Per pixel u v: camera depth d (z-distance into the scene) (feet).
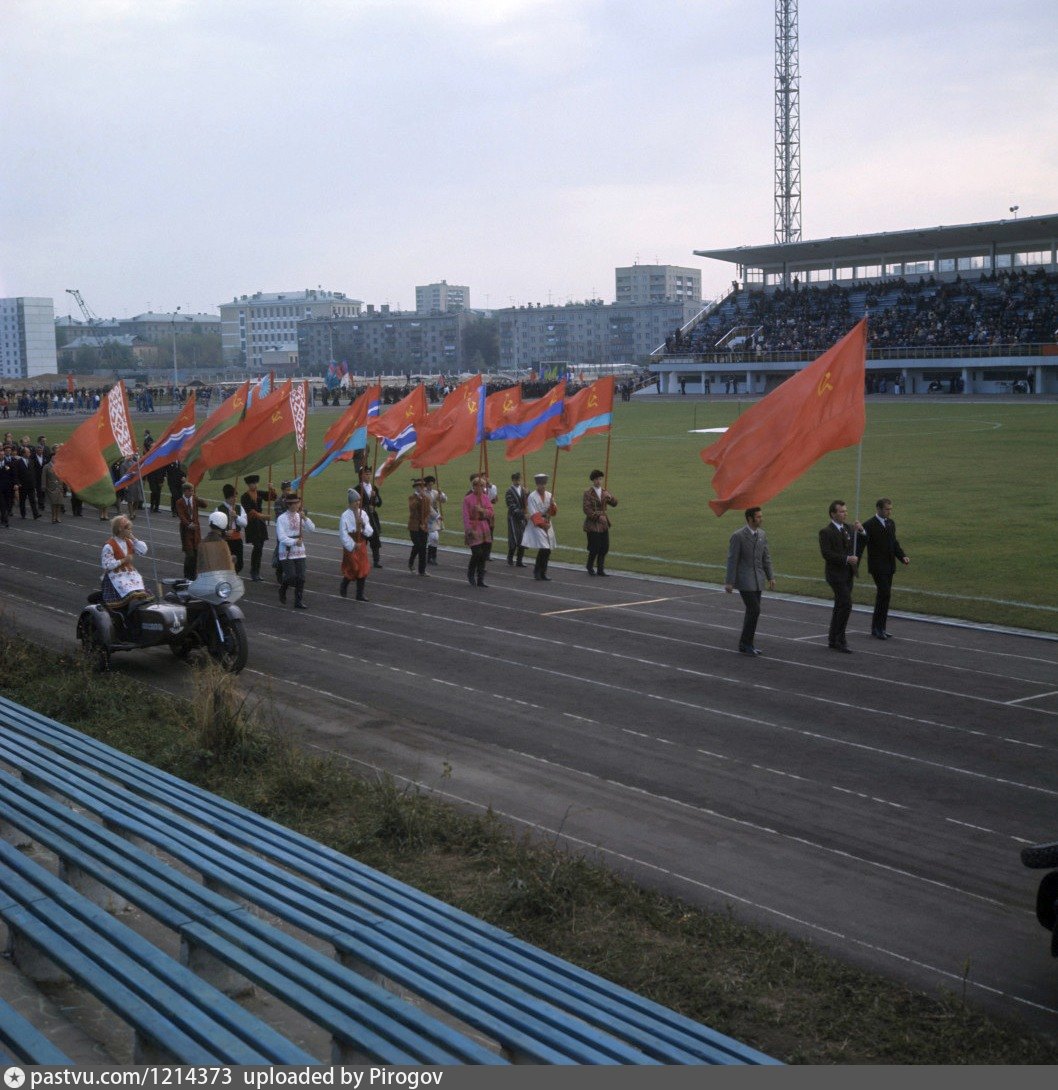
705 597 71.15
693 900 29.17
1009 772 38.73
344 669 53.98
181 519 76.64
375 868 30.81
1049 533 89.35
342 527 71.00
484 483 76.28
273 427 73.46
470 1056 16.30
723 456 55.98
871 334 322.75
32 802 27.73
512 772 39.17
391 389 374.43
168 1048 16.25
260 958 19.43
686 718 45.32
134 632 54.24
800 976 25.02
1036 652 55.36
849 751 41.06
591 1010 19.06
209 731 40.06
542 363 594.65
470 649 57.82
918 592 69.92
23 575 84.74
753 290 393.50
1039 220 307.78
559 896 28.22
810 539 91.71
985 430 194.08
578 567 83.61
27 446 122.52
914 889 29.91
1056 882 25.79
